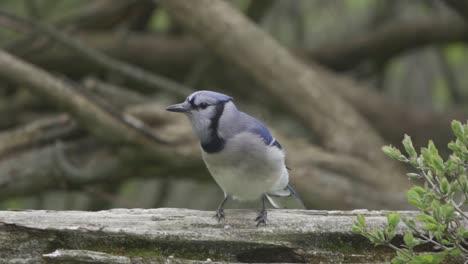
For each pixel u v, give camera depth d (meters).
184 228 6.61
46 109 15.02
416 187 5.84
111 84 15.93
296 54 16.17
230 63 13.12
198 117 7.45
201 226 6.68
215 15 12.78
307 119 12.89
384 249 6.62
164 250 6.50
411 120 15.89
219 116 7.43
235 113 7.51
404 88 17.55
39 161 12.30
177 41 15.87
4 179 12.14
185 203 16.00
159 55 15.66
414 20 16.58
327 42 16.81
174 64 15.80
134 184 15.76
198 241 6.52
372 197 12.02
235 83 16.02
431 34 16.44
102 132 11.91
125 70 13.61
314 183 12.05
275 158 7.45
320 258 6.56
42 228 6.35
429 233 6.24
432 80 17.34
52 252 6.35
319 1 17.11
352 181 12.19
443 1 14.53
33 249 6.34
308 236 6.62
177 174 12.62
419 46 16.70
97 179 12.44
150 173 12.61
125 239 6.45
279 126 16.58
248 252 6.59
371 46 16.69
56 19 15.14
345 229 6.62
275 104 15.42
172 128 12.41
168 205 15.87
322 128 12.77
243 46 12.80
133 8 15.48
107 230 6.41
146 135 12.05
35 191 12.44
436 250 6.58
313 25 17.86
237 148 7.35
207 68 15.41
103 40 15.38
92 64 15.16
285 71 12.82
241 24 12.84
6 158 12.30
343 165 12.23
